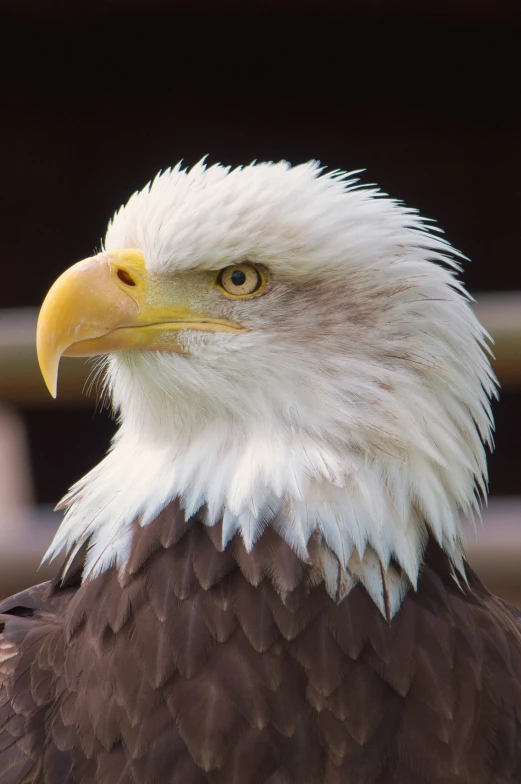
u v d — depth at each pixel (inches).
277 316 219.6
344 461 211.6
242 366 217.5
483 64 648.4
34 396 321.4
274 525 207.3
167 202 224.1
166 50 628.7
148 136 663.8
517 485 759.1
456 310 220.1
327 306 219.0
